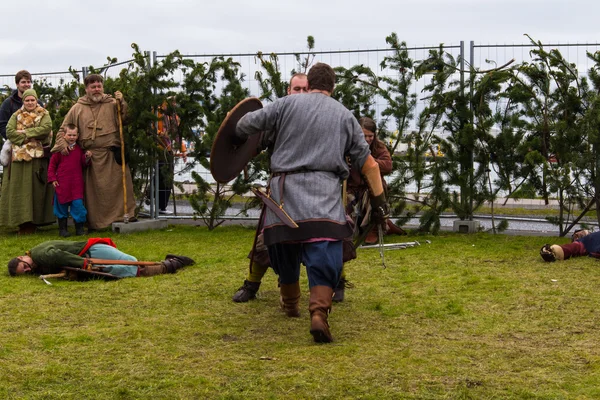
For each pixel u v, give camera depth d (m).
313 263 4.82
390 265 7.82
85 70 12.49
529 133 9.80
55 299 6.31
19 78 11.13
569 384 4.14
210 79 11.26
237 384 4.20
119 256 7.32
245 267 7.74
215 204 10.94
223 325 5.46
